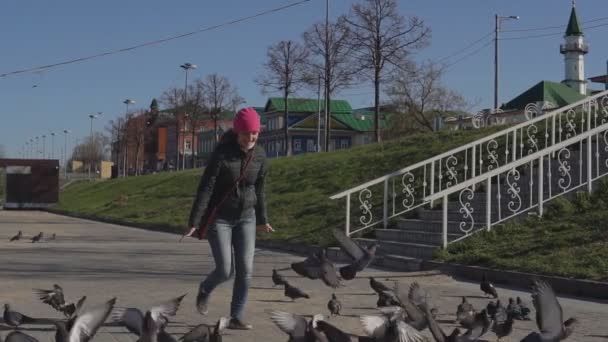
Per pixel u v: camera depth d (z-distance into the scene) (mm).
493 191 17266
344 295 10945
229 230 7949
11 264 15180
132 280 12516
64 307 7957
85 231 28781
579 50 95688
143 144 117312
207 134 106312
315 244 18516
